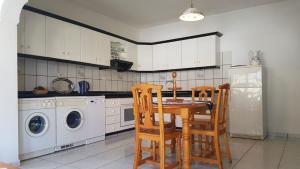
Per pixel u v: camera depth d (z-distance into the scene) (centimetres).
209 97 401
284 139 385
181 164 244
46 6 365
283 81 405
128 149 321
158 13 462
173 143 300
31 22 303
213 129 247
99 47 420
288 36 402
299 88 392
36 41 309
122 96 431
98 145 345
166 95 470
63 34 350
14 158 249
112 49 462
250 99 387
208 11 455
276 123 411
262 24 425
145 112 221
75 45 370
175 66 500
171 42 507
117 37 466
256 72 384
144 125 223
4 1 234
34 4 348
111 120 403
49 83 367
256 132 381
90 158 279
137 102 225
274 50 414
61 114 311
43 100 288
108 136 401
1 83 240
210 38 455
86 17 436
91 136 358
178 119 439
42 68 357
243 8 441
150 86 211
